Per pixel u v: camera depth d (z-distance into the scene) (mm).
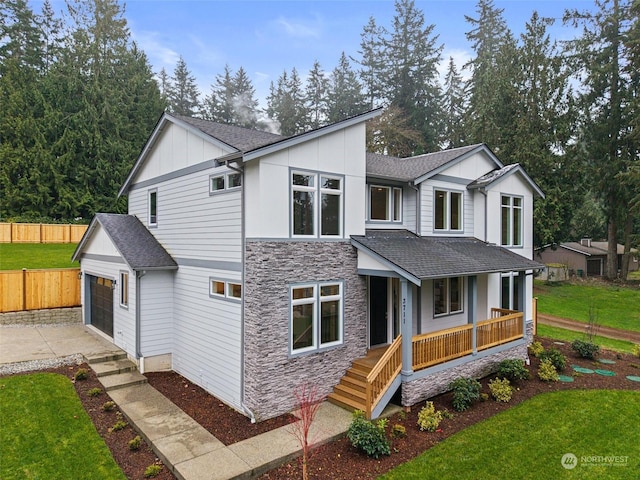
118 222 14656
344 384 10492
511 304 16172
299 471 7324
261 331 9164
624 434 8961
